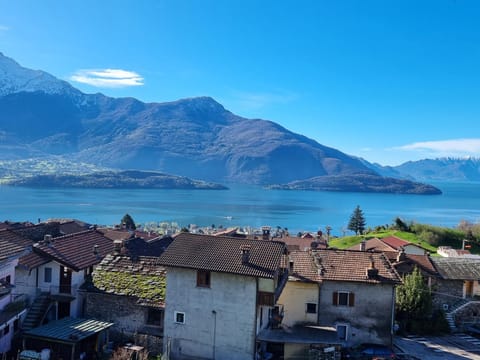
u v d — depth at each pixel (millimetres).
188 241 38906
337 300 43219
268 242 38062
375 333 42844
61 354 34000
